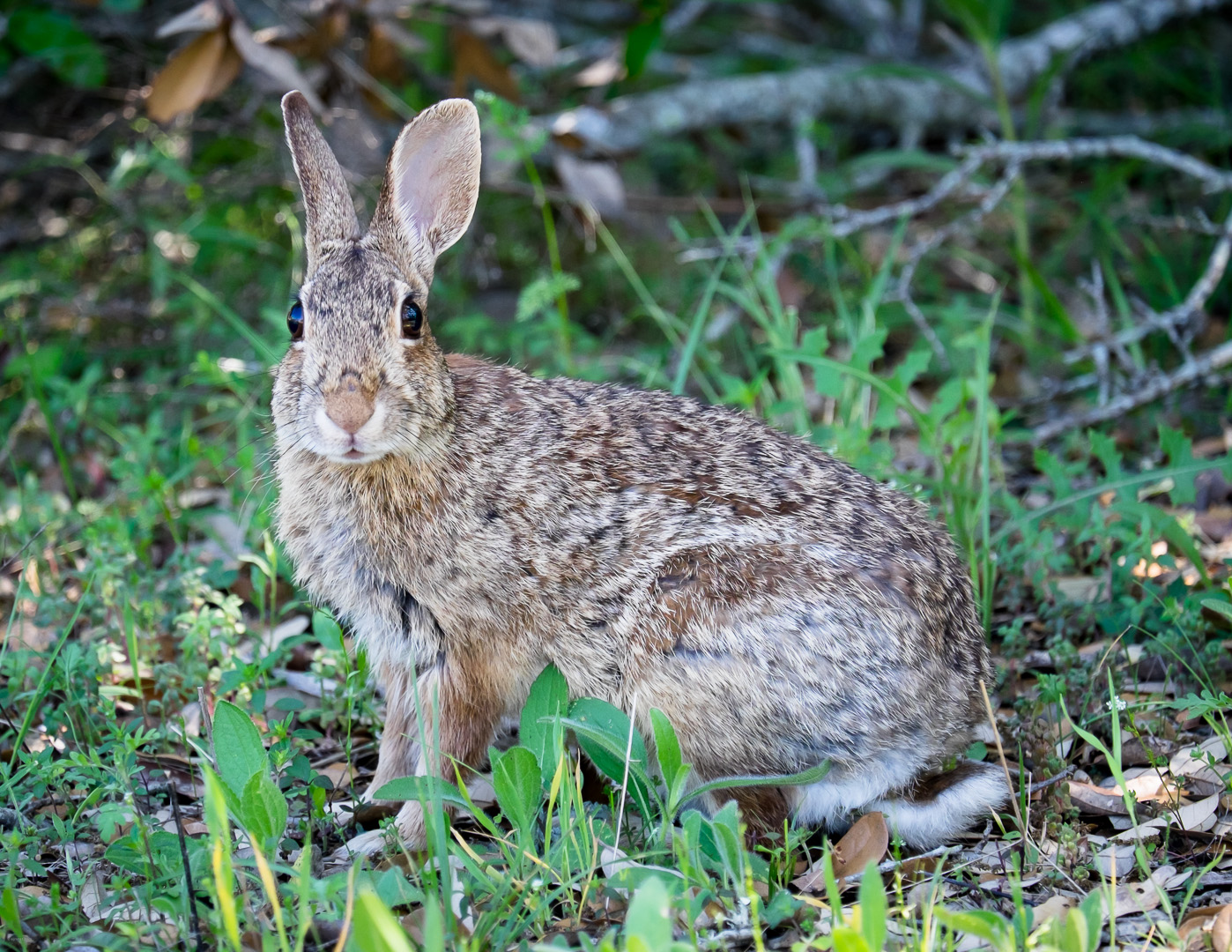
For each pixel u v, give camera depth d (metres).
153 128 15.80
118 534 10.42
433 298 15.24
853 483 8.44
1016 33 21.19
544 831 7.68
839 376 10.80
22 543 11.16
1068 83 19.88
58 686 8.89
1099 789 7.88
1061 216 17.06
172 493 12.05
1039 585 10.20
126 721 8.77
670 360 14.17
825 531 7.94
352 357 7.71
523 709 8.12
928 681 7.75
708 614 7.70
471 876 6.83
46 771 7.58
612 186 13.91
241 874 6.70
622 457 8.27
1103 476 11.85
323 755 9.03
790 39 21.98
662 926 5.48
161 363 14.88
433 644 8.34
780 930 6.57
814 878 7.13
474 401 8.37
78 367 14.56
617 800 8.07
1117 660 9.38
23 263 15.68
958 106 18.44
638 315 15.06
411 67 16.36
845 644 7.58
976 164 14.09
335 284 7.93
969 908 6.85
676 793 7.04
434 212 9.10
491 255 15.91
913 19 20.59
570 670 8.22
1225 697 7.81
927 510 8.91
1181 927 6.46
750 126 18.34
